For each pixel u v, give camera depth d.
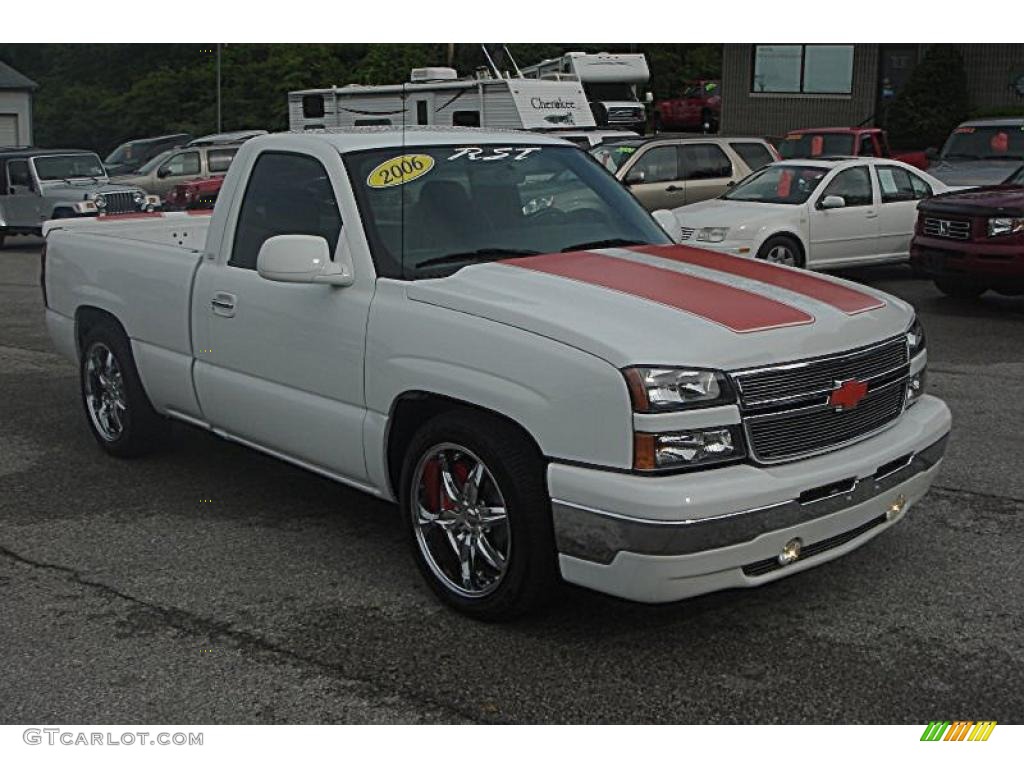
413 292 4.60
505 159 5.50
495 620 4.43
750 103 30.59
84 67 48.91
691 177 16.73
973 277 11.91
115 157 31.45
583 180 5.67
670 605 4.62
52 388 8.77
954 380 8.67
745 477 3.92
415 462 4.58
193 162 24.62
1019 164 17.58
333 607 4.64
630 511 3.82
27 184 22.02
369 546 5.32
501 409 4.17
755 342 4.04
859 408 4.31
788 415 4.06
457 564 4.56
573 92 20.39
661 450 3.84
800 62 29.80
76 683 4.04
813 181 14.05
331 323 4.88
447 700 3.90
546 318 4.15
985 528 5.47
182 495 6.09
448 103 20.44
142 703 3.90
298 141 5.35
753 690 3.96
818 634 4.36
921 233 12.44
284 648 4.28
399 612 4.58
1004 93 27.64
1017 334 10.62
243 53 42.38
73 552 5.28
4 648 4.30
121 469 6.58
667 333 4.02
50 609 4.65
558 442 4.01
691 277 4.66
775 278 4.79
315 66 40.28
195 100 42.41
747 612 4.56
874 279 14.86
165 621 4.52
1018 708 3.83
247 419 5.50
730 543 3.87
